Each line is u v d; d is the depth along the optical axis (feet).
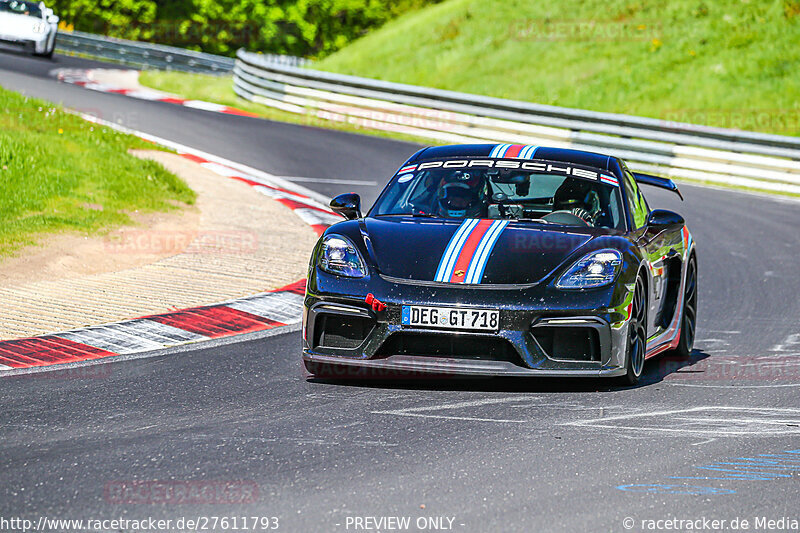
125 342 80.38
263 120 258.16
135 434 56.18
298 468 50.62
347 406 63.26
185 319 88.58
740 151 215.72
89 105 243.40
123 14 473.67
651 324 75.25
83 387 66.95
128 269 106.42
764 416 63.21
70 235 115.34
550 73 323.98
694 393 69.15
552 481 49.60
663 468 52.13
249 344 81.41
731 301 109.19
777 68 297.53
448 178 80.12
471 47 353.31
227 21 481.87
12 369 71.26
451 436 57.00
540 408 63.72
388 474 50.03
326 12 487.61
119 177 145.69
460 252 68.44
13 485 47.06
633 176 88.02
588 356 66.08
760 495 48.32
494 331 64.59
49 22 329.52
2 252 104.78
